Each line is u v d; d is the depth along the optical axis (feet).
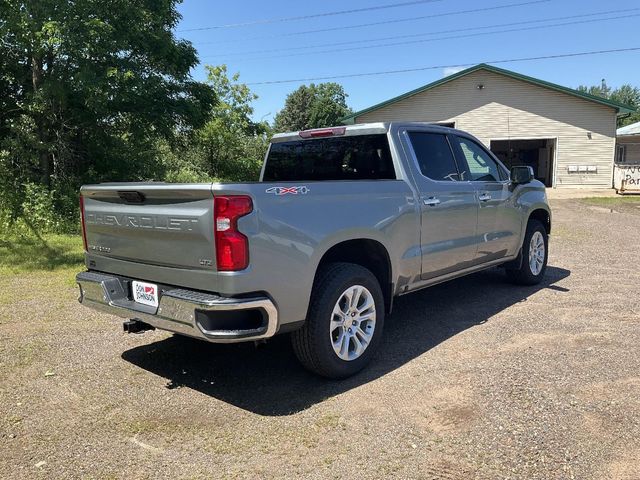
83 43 37.58
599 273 24.47
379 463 9.40
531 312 18.21
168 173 58.65
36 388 12.59
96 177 47.21
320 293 12.32
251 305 10.75
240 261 10.64
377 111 94.63
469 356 14.24
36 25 36.63
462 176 17.74
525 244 21.42
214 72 85.40
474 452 9.64
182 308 11.11
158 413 11.39
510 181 20.07
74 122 45.73
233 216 10.57
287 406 11.66
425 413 11.14
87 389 12.57
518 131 90.48
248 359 14.48
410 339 15.80
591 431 10.25
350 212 13.00
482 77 90.17
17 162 42.80
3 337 16.05
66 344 15.53
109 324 17.39
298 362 14.26
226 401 11.94
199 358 14.56
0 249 30.66
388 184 14.40
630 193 77.30
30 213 38.60
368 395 12.10
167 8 46.44
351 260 14.42
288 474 9.14
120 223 12.71
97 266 13.87
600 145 88.12
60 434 10.52
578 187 89.81
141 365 14.02
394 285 14.64
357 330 13.28
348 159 16.71
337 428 10.64
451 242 16.72
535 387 12.17
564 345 14.88
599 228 40.86
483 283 22.86
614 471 9.00
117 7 40.57
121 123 47.55
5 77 43.55
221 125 81.76
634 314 17.75
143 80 43.93
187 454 9.80
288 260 11.43
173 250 11.54
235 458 9.66
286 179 18.76
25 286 22.25
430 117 92.99
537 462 9.29
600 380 12.49
